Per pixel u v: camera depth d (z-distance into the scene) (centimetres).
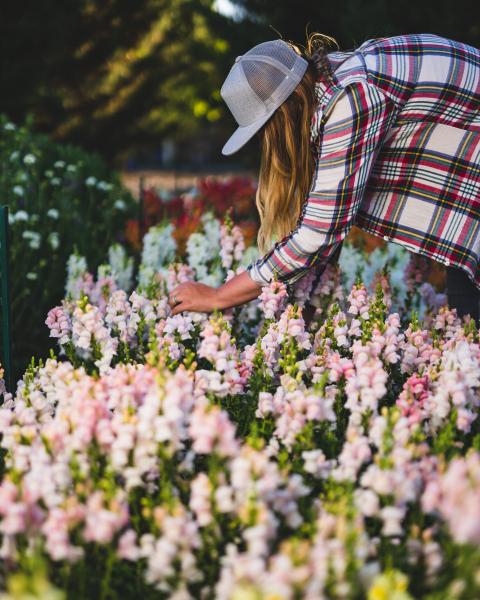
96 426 170
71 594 156
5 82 1030
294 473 179
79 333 234
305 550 137
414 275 315
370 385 194
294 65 227
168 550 145
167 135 1382
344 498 154
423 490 167
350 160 222
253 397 210
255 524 143
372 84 222
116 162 1313
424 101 232
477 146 243
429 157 244
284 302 257
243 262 358
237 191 586
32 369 220
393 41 235
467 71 237
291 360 214
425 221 250
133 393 181
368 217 256
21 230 462
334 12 775
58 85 1194
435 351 229
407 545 157
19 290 446
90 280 329
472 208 248
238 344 291
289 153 238
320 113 225
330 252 238
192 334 262
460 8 688
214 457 161
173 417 162
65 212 511
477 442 172
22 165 548
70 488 169
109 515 148
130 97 1248
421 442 179
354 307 255
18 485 161
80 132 1211
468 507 138
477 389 210
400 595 131
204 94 1477
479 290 274
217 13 914
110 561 153
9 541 155
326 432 189
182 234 468
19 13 1006
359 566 141
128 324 262
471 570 141
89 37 1180
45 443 171
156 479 179
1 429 191
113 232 555
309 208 231
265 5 849
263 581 136
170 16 1345
